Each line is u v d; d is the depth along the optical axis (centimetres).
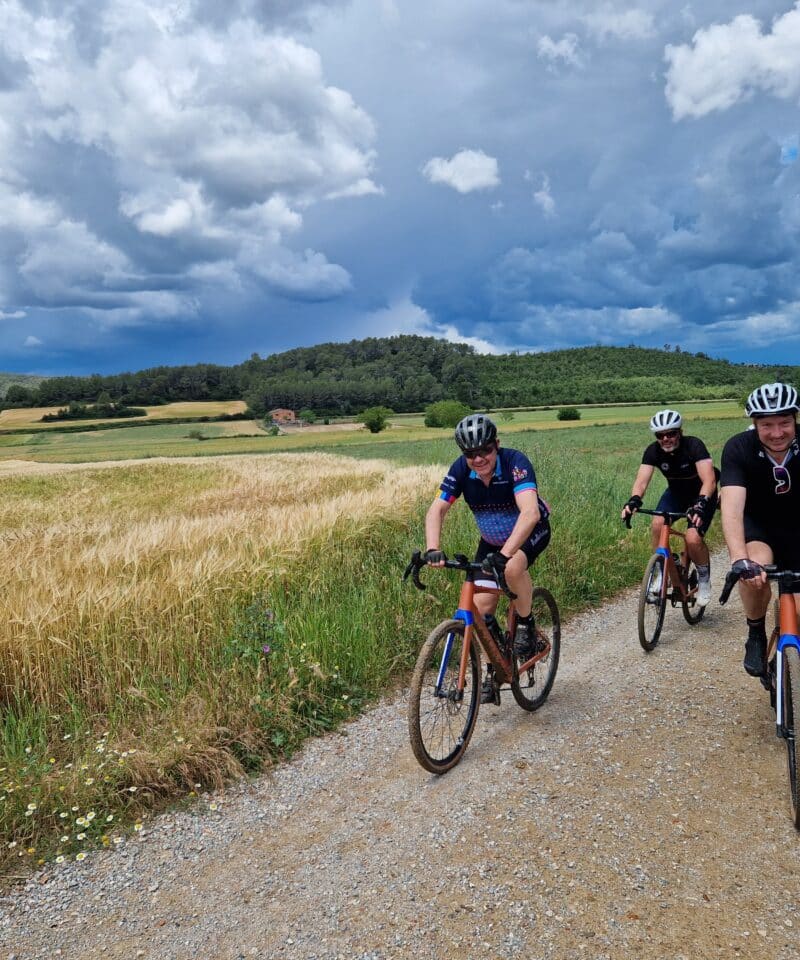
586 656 543
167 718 408
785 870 270
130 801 342
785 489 351
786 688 312
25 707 432
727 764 354
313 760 392
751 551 358
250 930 256
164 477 2680
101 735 405
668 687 462
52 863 307
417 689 345
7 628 448
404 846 299
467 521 869
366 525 807
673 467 585
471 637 382
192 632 501
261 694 427
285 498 1454
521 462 393
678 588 582
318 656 484
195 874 294
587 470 1323
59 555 683
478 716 436
